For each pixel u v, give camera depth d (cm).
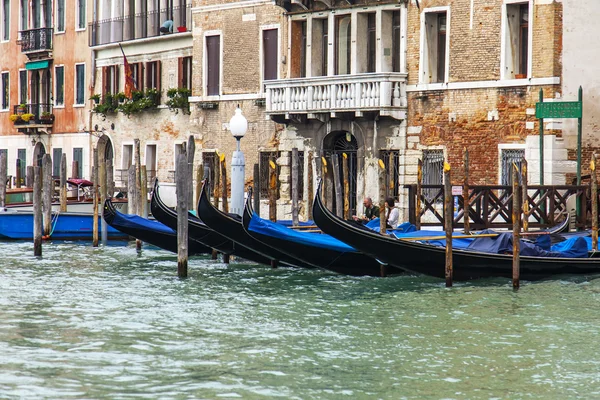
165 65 4269
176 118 4188
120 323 2061
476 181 3222
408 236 2505
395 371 1706
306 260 2548
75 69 4819
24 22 5178
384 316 2114
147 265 2891
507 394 1591
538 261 2416
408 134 3372
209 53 3972
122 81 4528
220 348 1853
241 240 2689
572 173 3070
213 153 3969
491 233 2502
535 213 2814
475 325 2019
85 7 4747
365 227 2398
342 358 1784
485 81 3184
